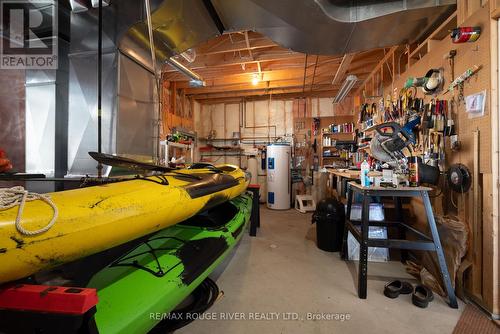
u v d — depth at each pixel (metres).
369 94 4.50
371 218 2.47
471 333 1.35
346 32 2.43
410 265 2.16
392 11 2.17
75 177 2.03
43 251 0.75
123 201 1.03
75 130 2.28
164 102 4.79
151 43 1.77
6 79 2.68
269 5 2.06
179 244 1.61
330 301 1.65
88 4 2.19
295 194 5.78
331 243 2.57
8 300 0.69
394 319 1.46
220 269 2.15
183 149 5.03
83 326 0.67
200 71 4.44
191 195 1.45
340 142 4.82
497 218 1.53
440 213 2.06
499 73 1.55
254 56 3.91
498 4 1.52
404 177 1.83
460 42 1.72
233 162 6.31
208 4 2.16
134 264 1.30
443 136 2.02
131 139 2.34
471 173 1.72
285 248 2.69
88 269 1.31
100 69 1.72
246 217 2.59
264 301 1.65
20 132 2.69
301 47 2.76
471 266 1.67
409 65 2.73
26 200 0.78
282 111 6.18
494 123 1.55
